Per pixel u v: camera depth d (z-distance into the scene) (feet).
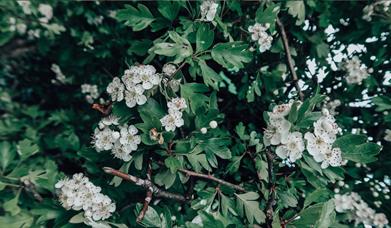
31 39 1.59
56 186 0.88
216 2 0.99
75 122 1.53
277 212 0.80
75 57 1.57
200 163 0.92
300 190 1.02
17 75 1.78
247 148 0.99
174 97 0.89
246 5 1.12
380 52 1.13
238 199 0.90
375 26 1.11
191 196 0.95
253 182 0.99
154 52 0.84
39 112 1.59
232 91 1.24
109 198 0.88
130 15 1.00
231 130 1.21
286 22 1.19
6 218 0.91
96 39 1.49
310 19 1.21
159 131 0.84
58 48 1.63
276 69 1.19
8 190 0.97
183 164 0.88
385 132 1.11
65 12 1.50
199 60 0.89
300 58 1.23
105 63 1.53
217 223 0.79
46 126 1.62
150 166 0.90
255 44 1.09
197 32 0.88
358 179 1.13
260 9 1.04
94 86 1.49
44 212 0.90
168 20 1.02
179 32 0.96
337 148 0.80
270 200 0.87
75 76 1.62
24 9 1.34
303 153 0.83
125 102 0.90
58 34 1.52
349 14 1.18
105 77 1.55
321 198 0.95
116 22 1.52
